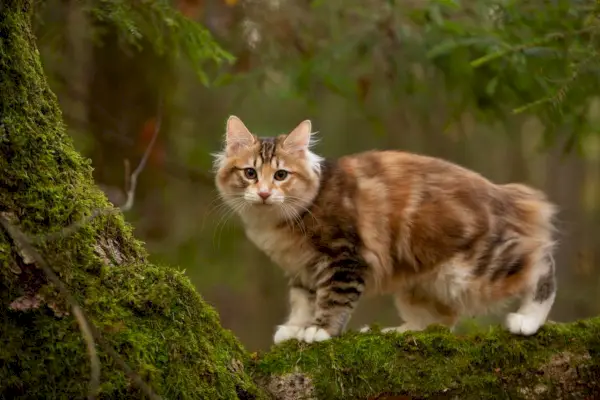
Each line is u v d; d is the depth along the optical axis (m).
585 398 5.98
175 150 12.45
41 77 5.35
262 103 15.07
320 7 10.60
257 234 7.85
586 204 19.27
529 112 8.70
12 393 4.51
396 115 16.11
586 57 7.29
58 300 4.71
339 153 17.48
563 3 7.87
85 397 4.54
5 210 4.75
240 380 5.30
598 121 9.45
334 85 10.12
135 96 10.57
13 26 5.12
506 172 20.00
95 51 10.31
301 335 7.08
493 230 7.33
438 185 7.56
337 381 5.59
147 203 12.37
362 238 7.48
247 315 15.73
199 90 14.70
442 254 7.38
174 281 5.23
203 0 9.97
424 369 5.72
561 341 6.11
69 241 4.93
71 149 5.38
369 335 5.94
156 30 8.09
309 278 7.75
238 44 10.21
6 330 4.59
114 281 5.03
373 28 9.87
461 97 9.88
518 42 8.42
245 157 7.91
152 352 4.84
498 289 7.32
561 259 16.84
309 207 7.53
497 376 5.84
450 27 8.76
